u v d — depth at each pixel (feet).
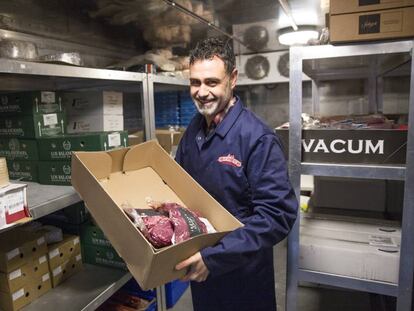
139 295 6.05
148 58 6.73
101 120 5.51
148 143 4.18
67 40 6.07
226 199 3.99
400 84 8.77
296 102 4.38
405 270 4.27
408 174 4.04
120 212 2.88
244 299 4.34
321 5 5.48
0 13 4.94
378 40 3.94
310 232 5.02
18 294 4.10
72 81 5.35
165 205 3.45
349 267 4.59
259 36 8.13
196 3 5.49
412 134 3.96
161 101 8.70
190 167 4.37
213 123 4.14
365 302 6.79
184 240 2.72
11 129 4.67
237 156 3.85
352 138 4.29
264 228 3.32
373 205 6.78
